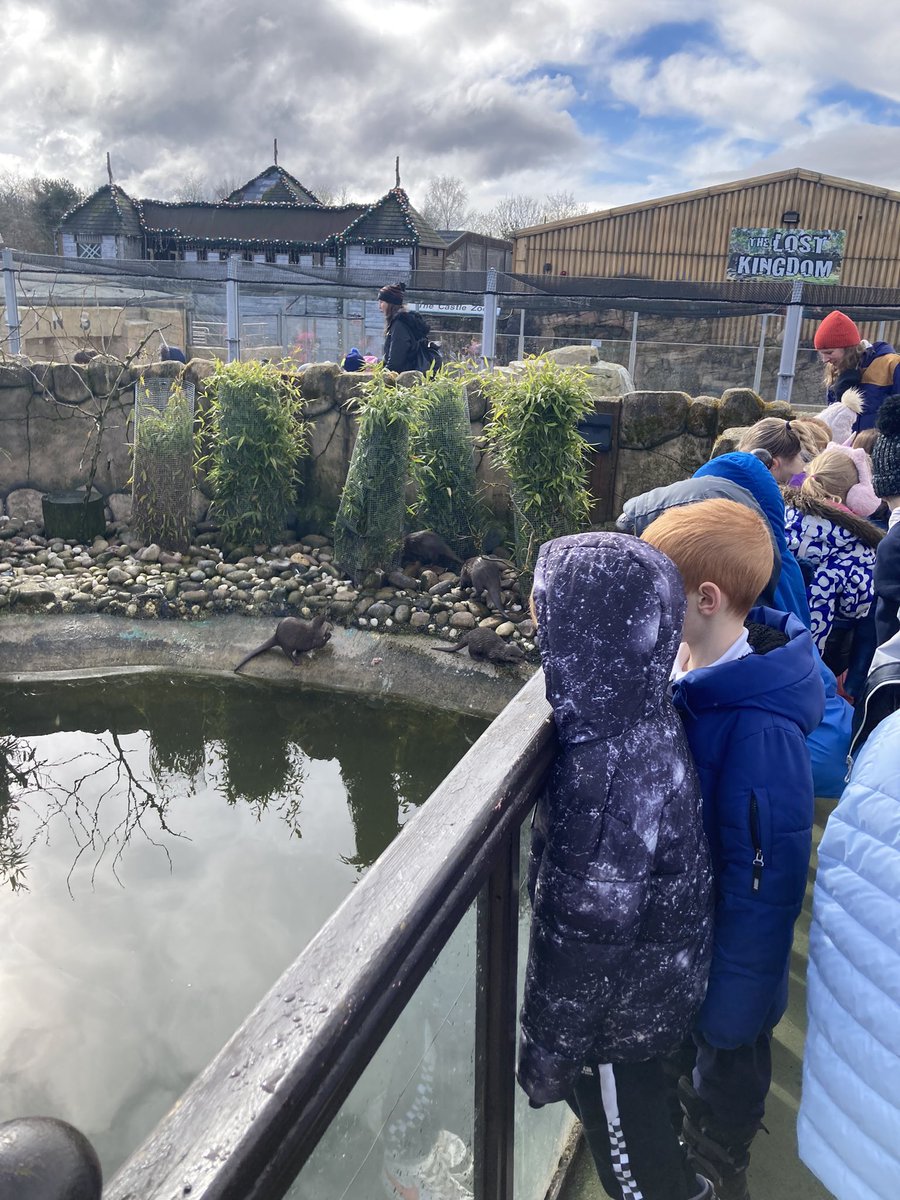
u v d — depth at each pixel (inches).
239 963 141.3
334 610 268.1
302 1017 29.3
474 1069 50.7
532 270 949.8
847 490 116.2
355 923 33.9
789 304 476.7
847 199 882.1
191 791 202.2
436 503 290.8
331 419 311.4
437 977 42.1
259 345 717.3
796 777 54.7
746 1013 55.9
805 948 92.0
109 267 614.9
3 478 335.6
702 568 56.6
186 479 306.3
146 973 138.3
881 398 180.1
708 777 56.5
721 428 261.7
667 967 50.4
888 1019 43.4
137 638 266.7
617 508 275.0
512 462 259.6
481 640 243.3
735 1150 63.2
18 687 250.1
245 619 271.3
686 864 49.1
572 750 47.6
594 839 46.2
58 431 334.0
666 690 50.0
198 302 696.4
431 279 599.5
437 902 36.2
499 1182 53.7
